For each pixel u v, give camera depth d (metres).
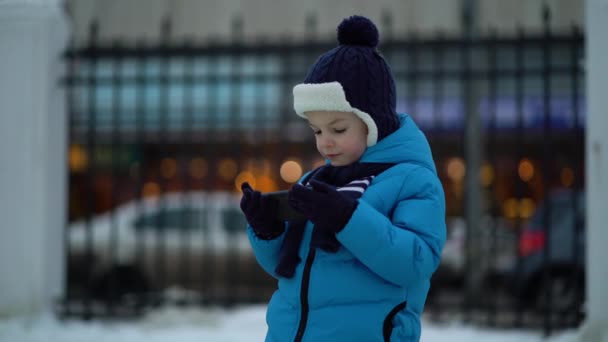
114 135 6.98
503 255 11.22
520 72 6.12
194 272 9.65
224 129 12.68
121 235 9.77
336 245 2.22
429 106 13.85
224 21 14.99
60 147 6.85
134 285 9.59
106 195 15.95
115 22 14.52
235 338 6.03
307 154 11.12
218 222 9.85
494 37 6.16
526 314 7.61
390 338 2.25
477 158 10.14
